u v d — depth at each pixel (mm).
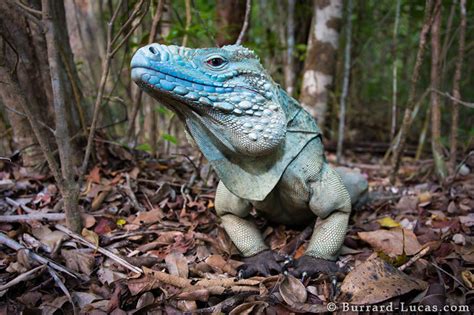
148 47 270
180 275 316
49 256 329
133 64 265
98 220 387
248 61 286
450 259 323
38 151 449
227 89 275
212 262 335
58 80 329
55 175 342
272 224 404
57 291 296
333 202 329
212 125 287
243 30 434
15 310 276
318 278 307
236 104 276
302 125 325
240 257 349
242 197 314
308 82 672
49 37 319
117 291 284
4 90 423
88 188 432
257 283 304
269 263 324
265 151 286
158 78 265
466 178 537
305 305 275
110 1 535
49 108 447
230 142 291
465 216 407
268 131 282
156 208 416
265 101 284
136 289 290
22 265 308
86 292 295
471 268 310
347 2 771
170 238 369
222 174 309
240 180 312
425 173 599
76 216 358
